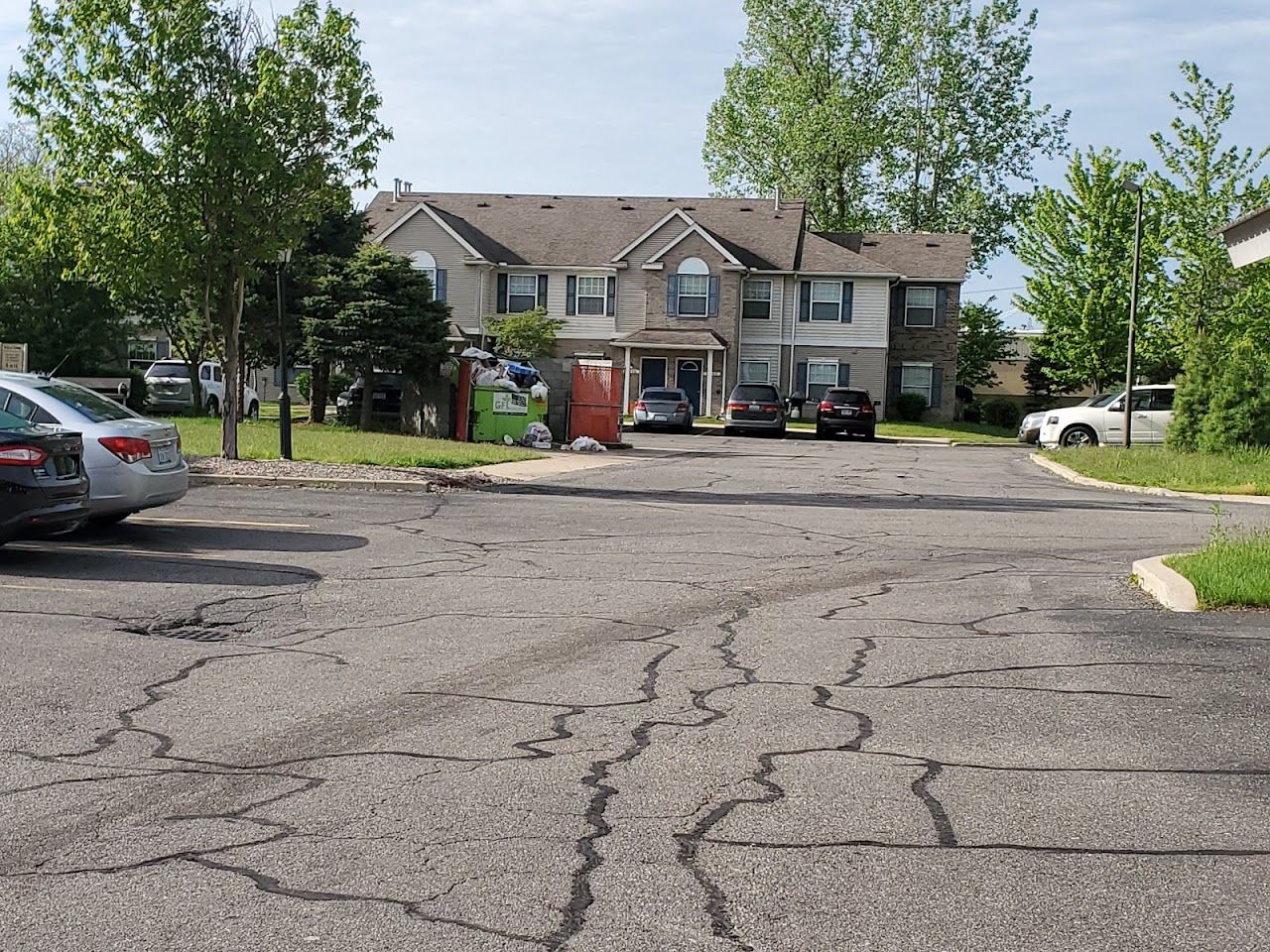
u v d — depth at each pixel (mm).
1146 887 4848
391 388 34906
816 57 59969
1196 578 10695
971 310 61750
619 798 5785
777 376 51562
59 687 7664
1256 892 4797
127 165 18688
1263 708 7387
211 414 39375
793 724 7023
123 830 5367
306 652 8688
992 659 8570
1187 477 23578
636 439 37438
